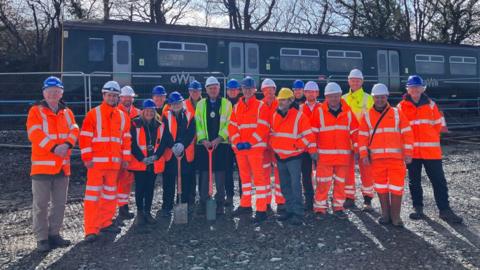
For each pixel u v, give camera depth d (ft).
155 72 43.06
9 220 22.50
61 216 18.28
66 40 40.45
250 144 21.09
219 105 22.25
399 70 57.36
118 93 19.31
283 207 22.58
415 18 103.09
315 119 21.40
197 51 45.57
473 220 20.75
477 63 64.03
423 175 31.71
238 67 47.32
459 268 15.08
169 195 22.21
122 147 19.65
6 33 81.56
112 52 41.70
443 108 61.21
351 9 95.35
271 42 49.14
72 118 18.56
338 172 21.34
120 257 16.72
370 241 17.95
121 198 22.27
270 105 21.72
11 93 58.59
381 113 20.01
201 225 20.75
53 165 17.51
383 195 20.13
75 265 15.98
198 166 22.59
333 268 15.25
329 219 21.24
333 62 52.70
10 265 16.12
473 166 35.35
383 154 19.79
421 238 18.21
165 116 21.61
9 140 45.24
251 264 15.80
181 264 15.90
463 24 97.55
